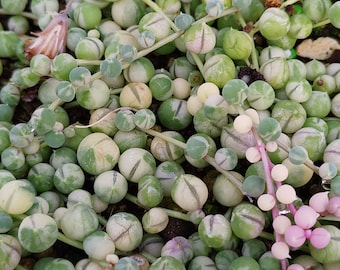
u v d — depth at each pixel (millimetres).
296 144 131
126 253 128
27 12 172
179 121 143
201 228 122
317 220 120
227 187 130
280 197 110
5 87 153
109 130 140
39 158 137
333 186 117
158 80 141
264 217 123
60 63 137
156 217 127
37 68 141
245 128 116
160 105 147
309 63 150
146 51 139
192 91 145
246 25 149
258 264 117
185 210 136
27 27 172
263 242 127
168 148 137
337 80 147
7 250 116
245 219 118
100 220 131
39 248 115
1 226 118
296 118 134
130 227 123
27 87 153
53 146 133
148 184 129
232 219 120
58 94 131
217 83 138
